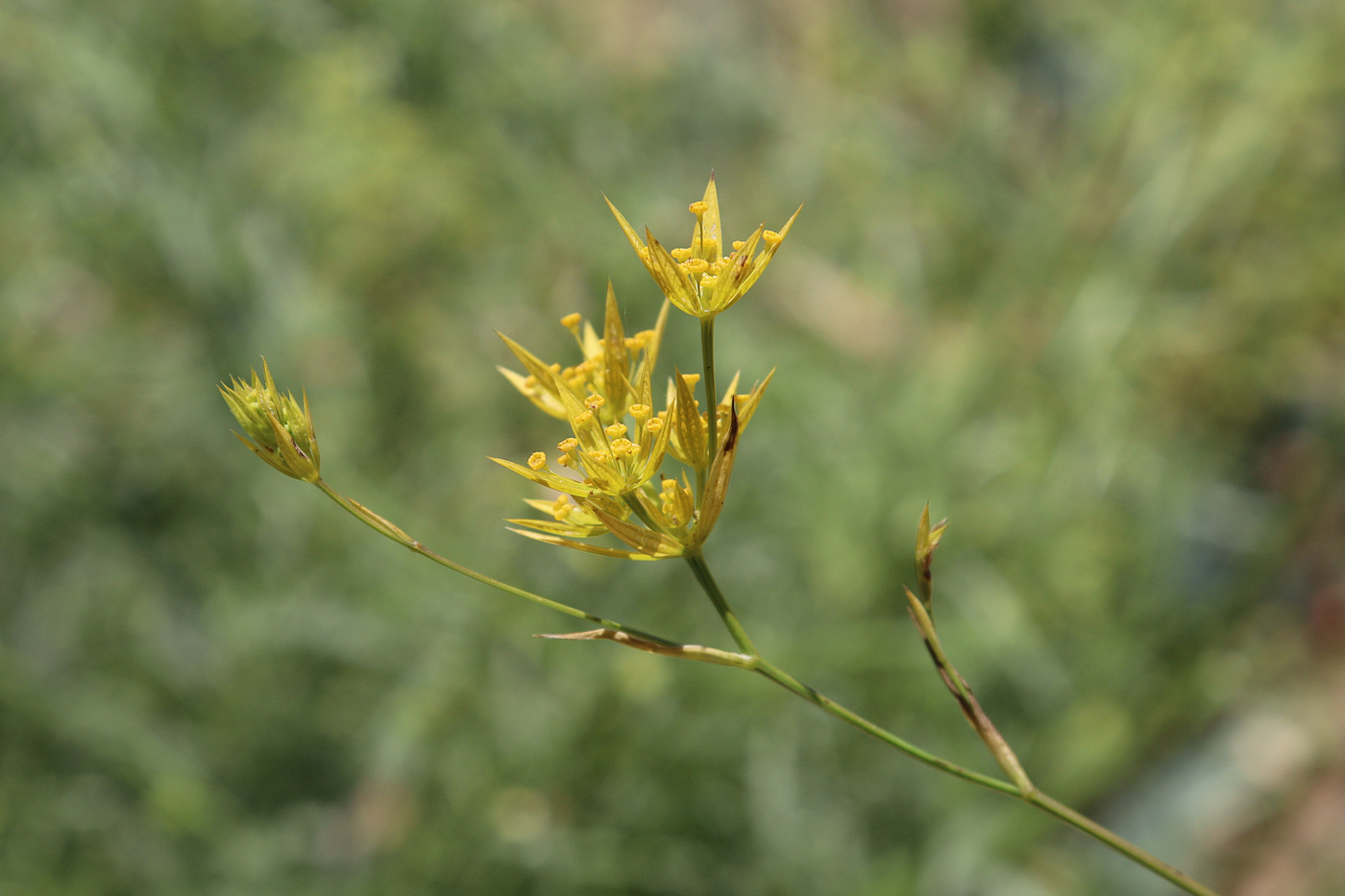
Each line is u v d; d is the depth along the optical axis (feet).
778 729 11.74
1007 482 13.26
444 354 14.33
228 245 12.22
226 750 12.38
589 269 13.25
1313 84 13.98
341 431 13.35
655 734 11.19
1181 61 14.38
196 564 12.66
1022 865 12.80
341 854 12.41
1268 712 14.25
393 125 13.60
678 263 3.48
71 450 12.71
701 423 3.61
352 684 13.00
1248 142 13.80
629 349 3.98
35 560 12.70
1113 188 14.83
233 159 13.16
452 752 11.70
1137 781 13.91
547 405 4.00
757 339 14.60
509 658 12.03
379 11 13.29
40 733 11.81
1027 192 16.57
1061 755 12.10
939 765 3.86
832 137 16.37
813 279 16.46
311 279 13.65
